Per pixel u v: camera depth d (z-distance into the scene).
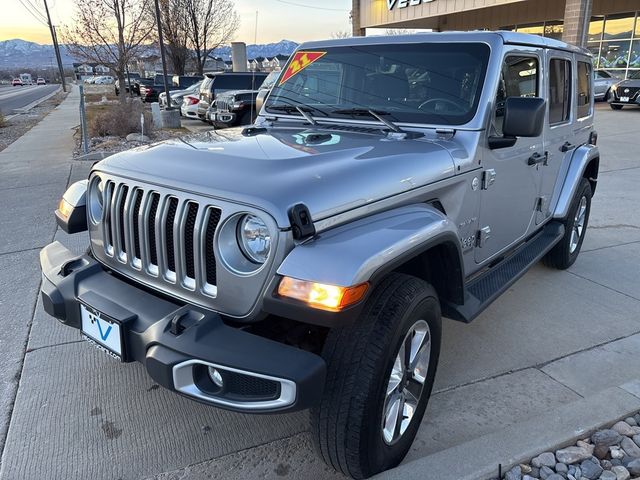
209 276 2.25
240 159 2.45
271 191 2.11
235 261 2.16
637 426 2.80
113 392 3.16
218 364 2.01
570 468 2.51
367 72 3.50
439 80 3.26
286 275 2.01
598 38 23.59
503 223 3.64
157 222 2.37
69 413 2.97
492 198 3.37
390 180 2.48
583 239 5.55
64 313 2.63
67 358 3.52
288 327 2.38
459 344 3.77
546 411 2.97
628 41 22.33
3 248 5.70
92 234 2.84
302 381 1.97
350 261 2.01
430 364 2.65
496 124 3.25
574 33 16.89
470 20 26.91
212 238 2.21
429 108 3.25
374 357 2.16
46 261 2.88
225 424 2.90
